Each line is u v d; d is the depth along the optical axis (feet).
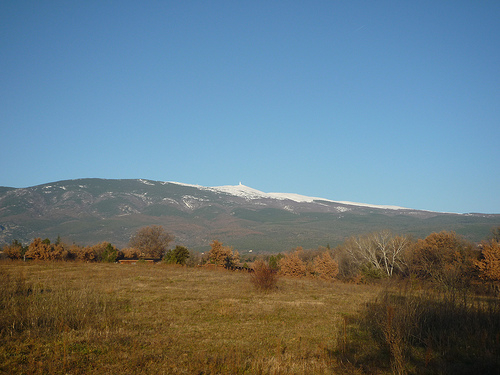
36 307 42.80
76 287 67.15
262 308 57.31
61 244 189.26
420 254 140.67
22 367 29.22
